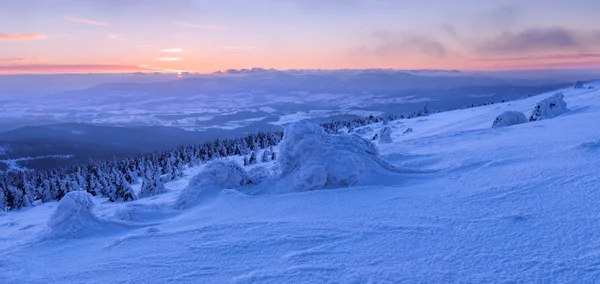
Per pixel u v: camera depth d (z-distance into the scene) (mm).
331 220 6445
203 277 4789
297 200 8094
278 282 4398
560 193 6379
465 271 4188
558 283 3752
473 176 8398
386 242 5246
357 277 4293
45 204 33719
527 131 15266
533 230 5051
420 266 4422
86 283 5027
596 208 5523
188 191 9680
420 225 5727
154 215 8508
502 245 4723
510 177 7793
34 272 5746
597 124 14406
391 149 14922
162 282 4777
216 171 9930
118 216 8570
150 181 23234
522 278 3910
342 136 10117
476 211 6082
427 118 56188
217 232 6441
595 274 3816
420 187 8133
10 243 8453
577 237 4684
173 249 5875
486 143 13188
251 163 42375
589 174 7129
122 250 6195
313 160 9320
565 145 10328
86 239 7379
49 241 7418
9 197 32125
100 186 33375
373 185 8672
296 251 5250
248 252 5414
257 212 7594
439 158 11094
